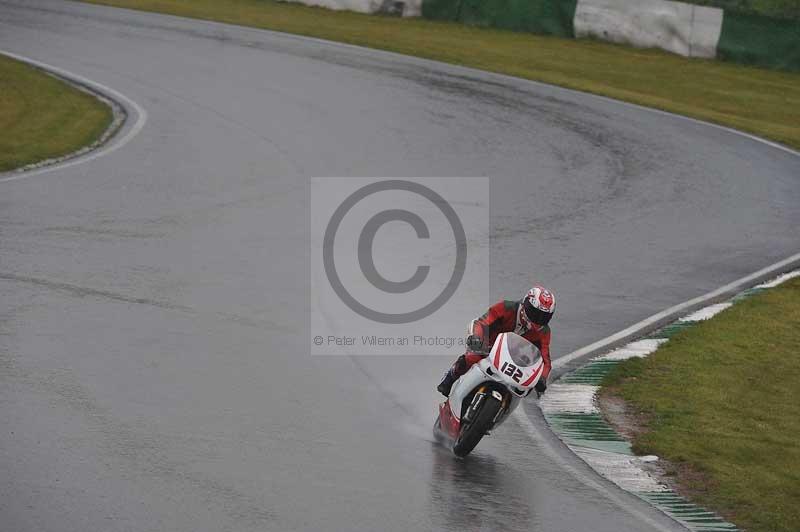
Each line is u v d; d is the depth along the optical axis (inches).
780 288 1894.7
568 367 1446.9
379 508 919.0
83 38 3796.8
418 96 3292.3
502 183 2445.9
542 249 1993.1
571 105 3380.9
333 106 3083.2
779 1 4493.1
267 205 2098.9
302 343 1392.7
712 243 2153.1
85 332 1322.6
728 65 4451.3
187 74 3363.7
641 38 4559.5
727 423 1262.3
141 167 2321.6
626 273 1908.2
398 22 4717.0
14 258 1609.3
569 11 4623.5
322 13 4815.5
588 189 2469.2
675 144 3016.7
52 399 1096.2
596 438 1195.3
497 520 923.4
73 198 2023.9
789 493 1052.5
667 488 1055.0
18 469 920.9
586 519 950.4
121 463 956.0
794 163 2945.4
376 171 2447.1
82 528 821.2
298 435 1079.6
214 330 1392.7
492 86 3540.8
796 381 1444.4
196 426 1067.3
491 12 4709.6
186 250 1755.7
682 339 1588.3
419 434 1139.3
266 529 851.4
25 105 2859.3
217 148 2544.3
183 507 877.2
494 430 1189.7
